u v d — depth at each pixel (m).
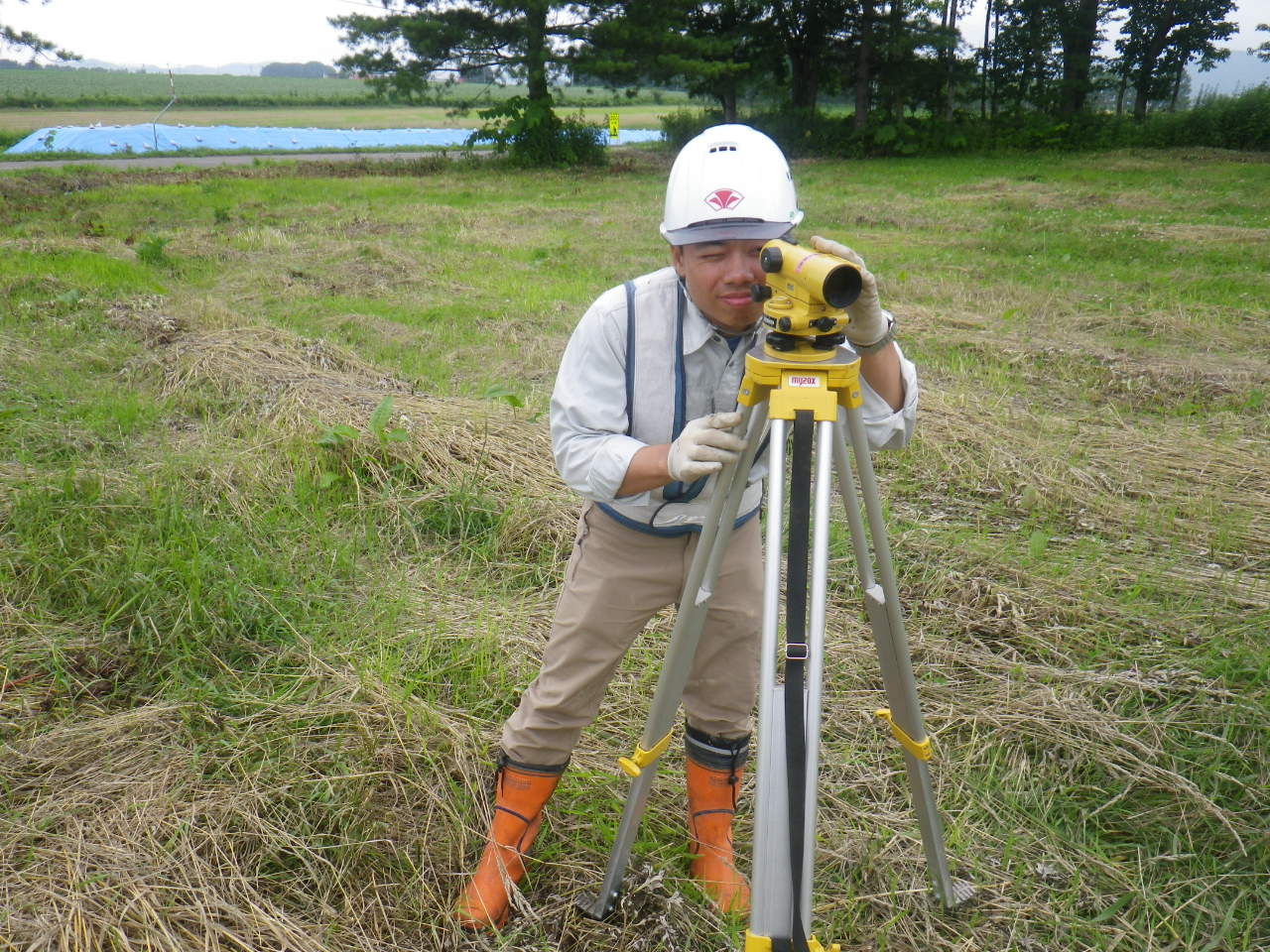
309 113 53.75
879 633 1.69
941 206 15.20
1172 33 32.81
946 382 5.60
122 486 3.76
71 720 2.56
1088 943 2.01
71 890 1.94
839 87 34.06
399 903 2.04
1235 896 2.08
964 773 2.45
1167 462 4.37
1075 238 11.29
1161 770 2.42
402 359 6.01
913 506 4.02
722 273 1.55
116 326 6.28
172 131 31.56
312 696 2.64
